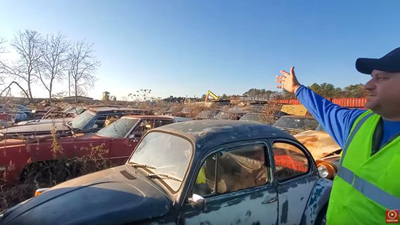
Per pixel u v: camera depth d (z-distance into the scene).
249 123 3.38
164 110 18.23
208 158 2.59
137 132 6.41
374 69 1.32
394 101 1.24
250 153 2.88
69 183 2.85
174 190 2.45
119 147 6.00
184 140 2.81
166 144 3.00
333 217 1.43
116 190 2.48
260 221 2.78
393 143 1.21
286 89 2.29
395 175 1.15
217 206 2.52
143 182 2.64
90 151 5.64
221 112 15.48
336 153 5.86
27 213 2.36
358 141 1.41
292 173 3.22
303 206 3.14
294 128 9.41
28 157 4.99
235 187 2.70
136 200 2.31
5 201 4.44
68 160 5.32
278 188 2.96
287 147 3.25
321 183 3.41
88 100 36.56
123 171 3.00
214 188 2.57
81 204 2.27
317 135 7.11
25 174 5.00
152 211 2.23
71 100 36.34
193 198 2.33
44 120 10.58
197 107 17.52
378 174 1.21
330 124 1.82
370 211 1.21
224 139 2.77
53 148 5.16
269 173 2.95
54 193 2.64
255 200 2.76
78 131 7.00
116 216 2.11
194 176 2.46
